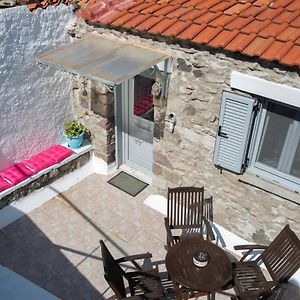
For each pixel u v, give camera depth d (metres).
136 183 7.64
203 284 4.73
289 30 4.83
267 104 5.12
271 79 4.80
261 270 5.54
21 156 6.95
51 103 7.13
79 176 7.71
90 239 6.38
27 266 5.87
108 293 5.53
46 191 7.11
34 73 6.58
